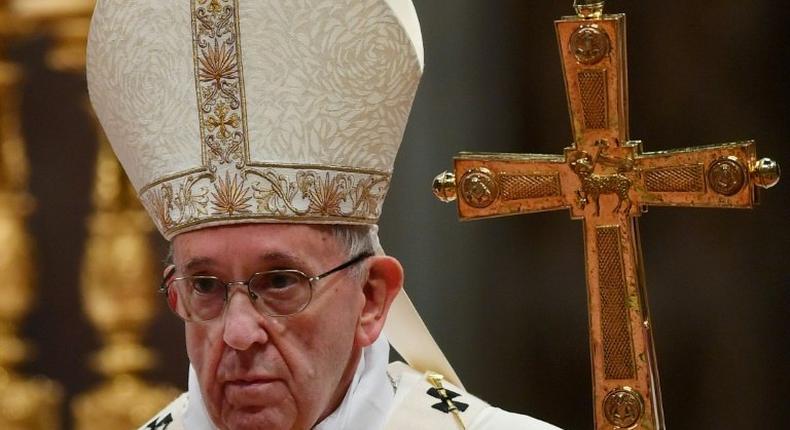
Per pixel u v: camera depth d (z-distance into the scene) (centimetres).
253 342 922
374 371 1042
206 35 959
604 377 1005
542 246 2086
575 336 2075
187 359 2191
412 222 2102
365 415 1031
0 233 2070
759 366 1995
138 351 2061
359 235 982
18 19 2081
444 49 2102
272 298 933
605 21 978
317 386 947
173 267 1004
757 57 1994
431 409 1082
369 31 970
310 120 959
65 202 2361
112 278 2011
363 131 977
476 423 1078
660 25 2017
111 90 1010
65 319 2356
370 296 998
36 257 2288
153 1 973
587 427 2072
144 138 988
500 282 2097
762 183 974
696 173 988
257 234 938
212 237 942
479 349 2103
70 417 2275
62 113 2330
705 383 2011
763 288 1998
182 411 1147
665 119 2019
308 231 948
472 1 2095
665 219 2022
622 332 1002
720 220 2006
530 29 2089
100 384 2127
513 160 1027
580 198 1013
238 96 955
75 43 2084
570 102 1003
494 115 2097
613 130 1001
